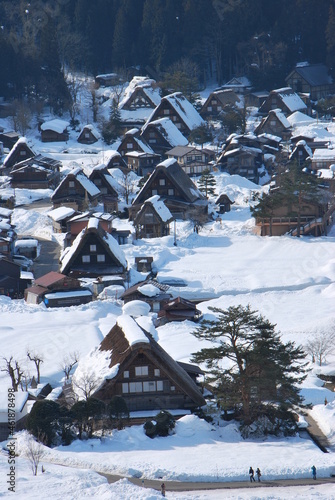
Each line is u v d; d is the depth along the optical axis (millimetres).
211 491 168375
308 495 161250
